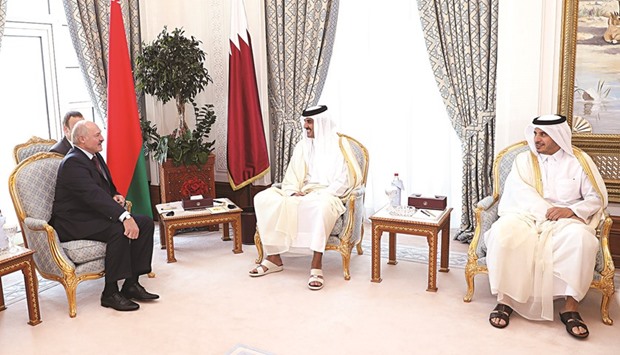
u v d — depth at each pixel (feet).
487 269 10.30
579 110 12.14
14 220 15.20
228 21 15.93
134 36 15.87
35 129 15.37
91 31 14.74
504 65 12.66
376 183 15.57
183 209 13.71
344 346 8.99
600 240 9.75
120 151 14.24
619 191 11.96
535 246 9.59
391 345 9.00
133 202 15.28
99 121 16.72
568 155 10.66
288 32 15.19
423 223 11.04
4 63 14.52
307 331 9.53
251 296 11.12
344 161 12.69
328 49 15.14
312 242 11.62
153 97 16.26
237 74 15.16
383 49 14.89
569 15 11.84
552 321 9.76
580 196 10.57
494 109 13.30
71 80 15.96
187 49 14.70
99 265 10.66
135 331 9.70
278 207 12.00
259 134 15.56
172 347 9.08
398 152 15.19
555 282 9.54
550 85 12.31
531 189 10.58
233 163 15.49
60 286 12.00
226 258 13.50
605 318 9.61
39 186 10.91
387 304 10.60
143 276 12.28
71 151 11.12
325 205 11.60
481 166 13.55
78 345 9.22
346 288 11.44
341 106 15.65
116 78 14.10
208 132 15.74
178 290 11.50
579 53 11.93
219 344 9.14
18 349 9.11
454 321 9.82
